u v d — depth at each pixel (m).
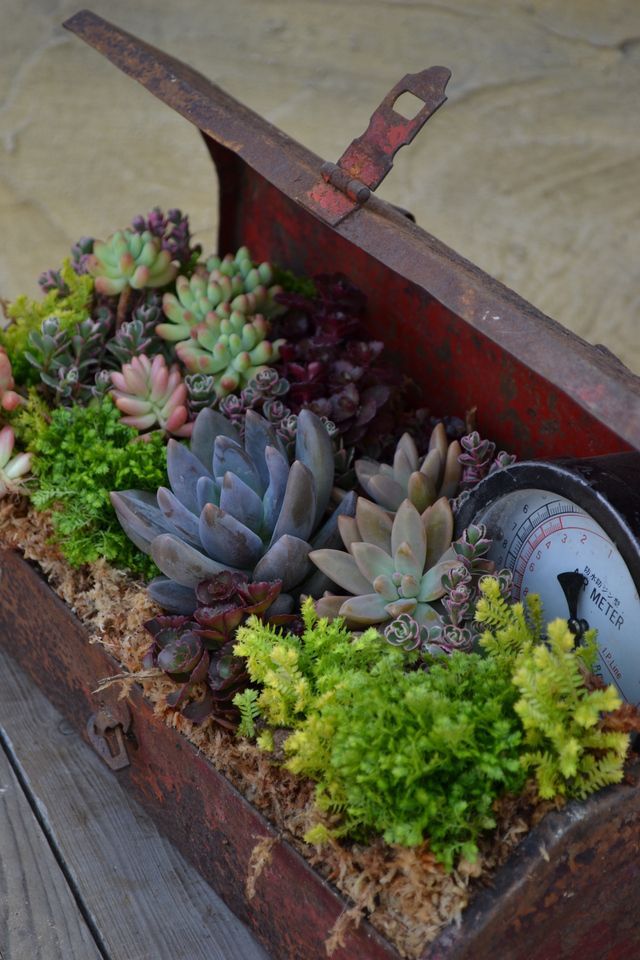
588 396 0.54
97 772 0.70
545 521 0.61
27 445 0.72
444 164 1.54
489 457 0.67
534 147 1.54
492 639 0.56
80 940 0.61
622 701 0.55
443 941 0.52
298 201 0.64
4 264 1.41
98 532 0.68
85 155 1.53
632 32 1.49
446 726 0.53
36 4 1.53
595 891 0.55
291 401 0.74
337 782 0.55
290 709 0.58
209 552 0.63
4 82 1.53
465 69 1.52
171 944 0.61
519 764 0.53
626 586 0.58
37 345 0.73
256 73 1.52
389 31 1.52
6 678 0.76
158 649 0.61
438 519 0.62
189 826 0.63
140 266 0.75
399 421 0.76
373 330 0.80
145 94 1.55
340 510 0.65
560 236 1.46
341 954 0.55
